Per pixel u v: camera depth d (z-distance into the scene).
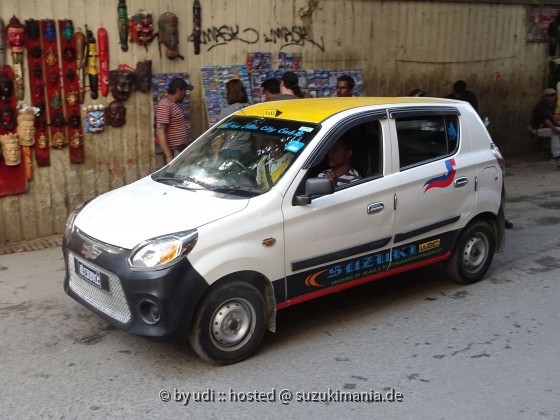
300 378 4.02
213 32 8.13
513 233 7.46
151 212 4.17
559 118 12.45
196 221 3.95
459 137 5.36
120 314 3.98
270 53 8.77
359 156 4.75
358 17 9.67
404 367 4.18
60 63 6.89
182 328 3.85
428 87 11.02
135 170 7.70
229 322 4.08
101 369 4.12
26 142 6.74
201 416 3.60
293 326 4.83
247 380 3.99
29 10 6.61
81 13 6.96
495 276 5.98
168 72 7.82
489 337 4.65
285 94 7.05
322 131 4.48
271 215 4.14
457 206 5.30
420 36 10.59
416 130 5.05
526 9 12.12
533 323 4.91
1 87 6.47
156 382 3.96
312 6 9.08
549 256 6.61
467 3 11.10
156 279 3.74
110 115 7.33
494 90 12.12
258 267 4.09
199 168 4.81
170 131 7.22
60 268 6.14
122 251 3.89
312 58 9.27
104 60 7.21
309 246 4.34
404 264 5.05
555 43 12.77
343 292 5.55
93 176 7.38
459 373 4.11
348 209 4.51
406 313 5.09
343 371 4.12
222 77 8.23
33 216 7.01
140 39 7.42
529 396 3.83
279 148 4.52
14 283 5.71
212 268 3.88
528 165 12.17
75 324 4.82
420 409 3.68
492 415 3.62
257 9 8.50
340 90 7.77
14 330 4.70
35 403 3.71
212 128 5.25
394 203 4.79
